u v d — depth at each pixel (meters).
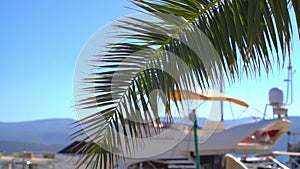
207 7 2.82
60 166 11.24
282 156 13.17
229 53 2.69
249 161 13.11
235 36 2.67
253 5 2.51
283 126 12.77
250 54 2.57
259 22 2.48
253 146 12.20
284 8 2.49
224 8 2.74
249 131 11.66
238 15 2.67
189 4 2.84
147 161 11.09
